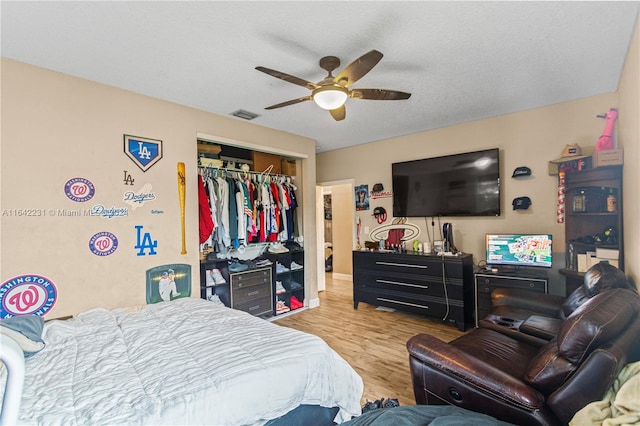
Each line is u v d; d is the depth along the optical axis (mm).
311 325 3748
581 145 3170
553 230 3365
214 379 1312
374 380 2445
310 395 1535
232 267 3709
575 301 2119
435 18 1817
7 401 620
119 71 2430
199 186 3340
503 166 3684
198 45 2080
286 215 4273
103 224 2609
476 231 3912
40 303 2295
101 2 1633
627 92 2283
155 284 2910
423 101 3174
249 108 3293
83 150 2516
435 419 1189
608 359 1151
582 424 1144
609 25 1893
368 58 1789
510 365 1775
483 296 3340
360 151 5070
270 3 1665
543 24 1884
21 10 1684
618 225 2586
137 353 1570
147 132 2898
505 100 3186
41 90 2330
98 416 1075
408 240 4496
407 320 3910
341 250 6727
